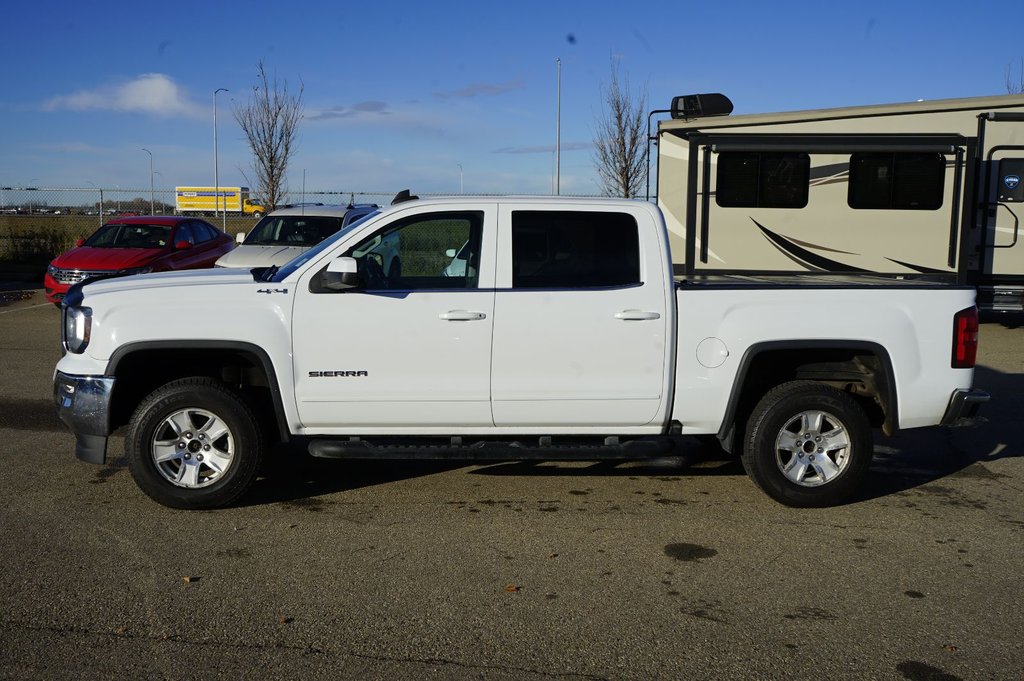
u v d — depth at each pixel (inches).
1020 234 495.2
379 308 222.2
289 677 145.8
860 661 153.4
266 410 237.8
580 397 226.2
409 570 190.9
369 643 157.9
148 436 220.4
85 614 167.6
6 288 780.6
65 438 293.3
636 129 930.1
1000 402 365.1
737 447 245.1
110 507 227.9
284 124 1015.6
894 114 484.4
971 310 232.7
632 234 228.8
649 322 224.7
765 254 503.8
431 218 228.7
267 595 177.3
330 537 209.9
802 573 191.6
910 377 230.4
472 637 160.7
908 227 490.6
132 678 144.8
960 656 155.6
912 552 204.2
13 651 153.1
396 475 262.1
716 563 196.9
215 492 223.6
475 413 226.5
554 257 228.1
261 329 221.0
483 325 223.1
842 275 291.1
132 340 218.8
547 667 150.3
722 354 227.3
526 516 226.8
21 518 219.3
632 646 158.1
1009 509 236.1
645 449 228.8
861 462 231.9
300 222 571.8
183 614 168.2
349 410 225.3
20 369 414.0
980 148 489.7
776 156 497.4
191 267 628.1
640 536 213.3
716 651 156.6
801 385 231.8
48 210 1036.5
